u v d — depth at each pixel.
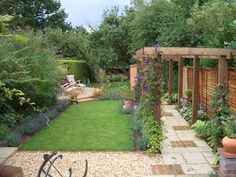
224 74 5.84
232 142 4.23
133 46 16.31
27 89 7.93
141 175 4.66
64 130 7.62
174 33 12.52
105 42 21.91
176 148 5.96
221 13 8.41
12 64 6.38
